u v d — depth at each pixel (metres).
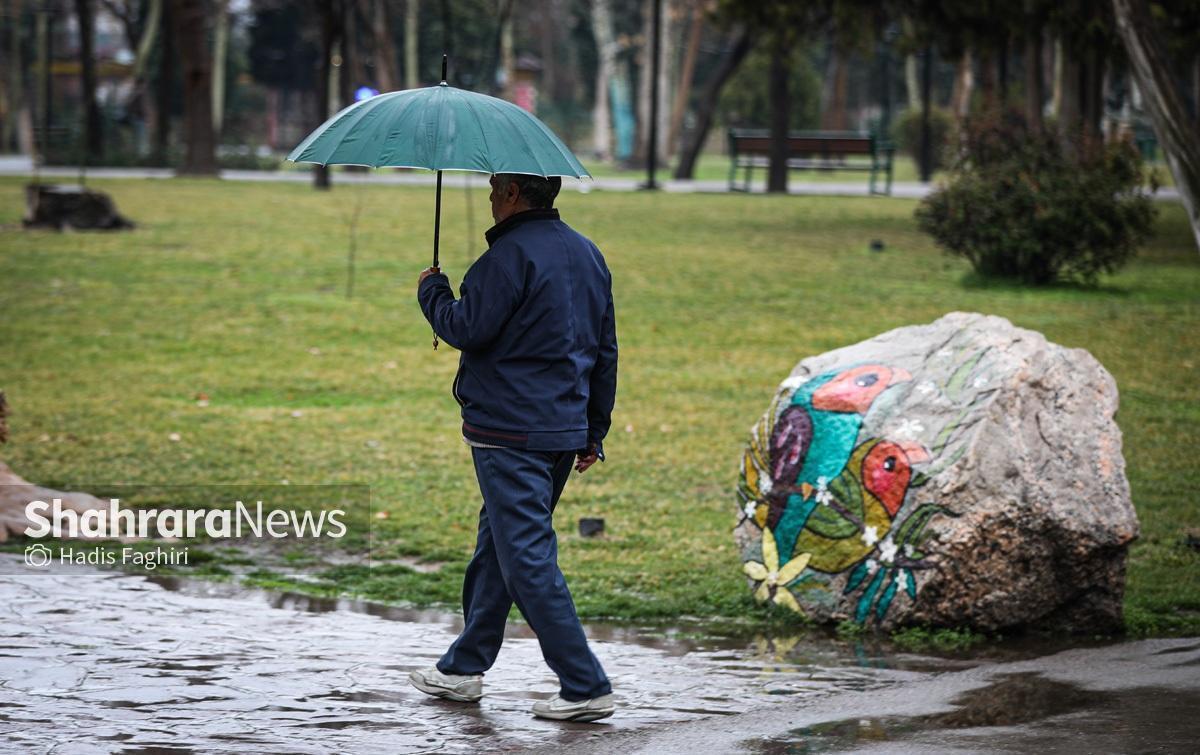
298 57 114.94
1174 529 12.55
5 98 110.44
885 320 23.48
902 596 9.44
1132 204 25.83
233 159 67.38
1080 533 9.27
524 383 7.21
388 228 35.81
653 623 9.91
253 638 8.96
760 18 40.97
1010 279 27.12
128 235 33.53
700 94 129.12
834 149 52.22
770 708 7.57
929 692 7.88
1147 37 17.66
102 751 6.58
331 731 7.03
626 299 25.70
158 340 21.52
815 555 9.91
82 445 15.06
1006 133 27.25
